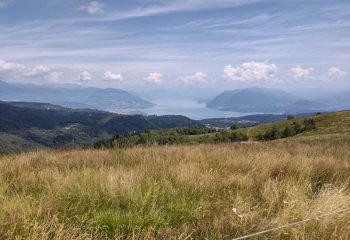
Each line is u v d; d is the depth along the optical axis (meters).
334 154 13.33
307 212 4.92
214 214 5.14
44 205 5.02
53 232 4.12
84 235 4.05
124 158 10.45
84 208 5.16
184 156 10.70
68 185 6.08
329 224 4.54
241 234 4.43
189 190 6.32
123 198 5.56
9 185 6.64
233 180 7.16
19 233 4.08
